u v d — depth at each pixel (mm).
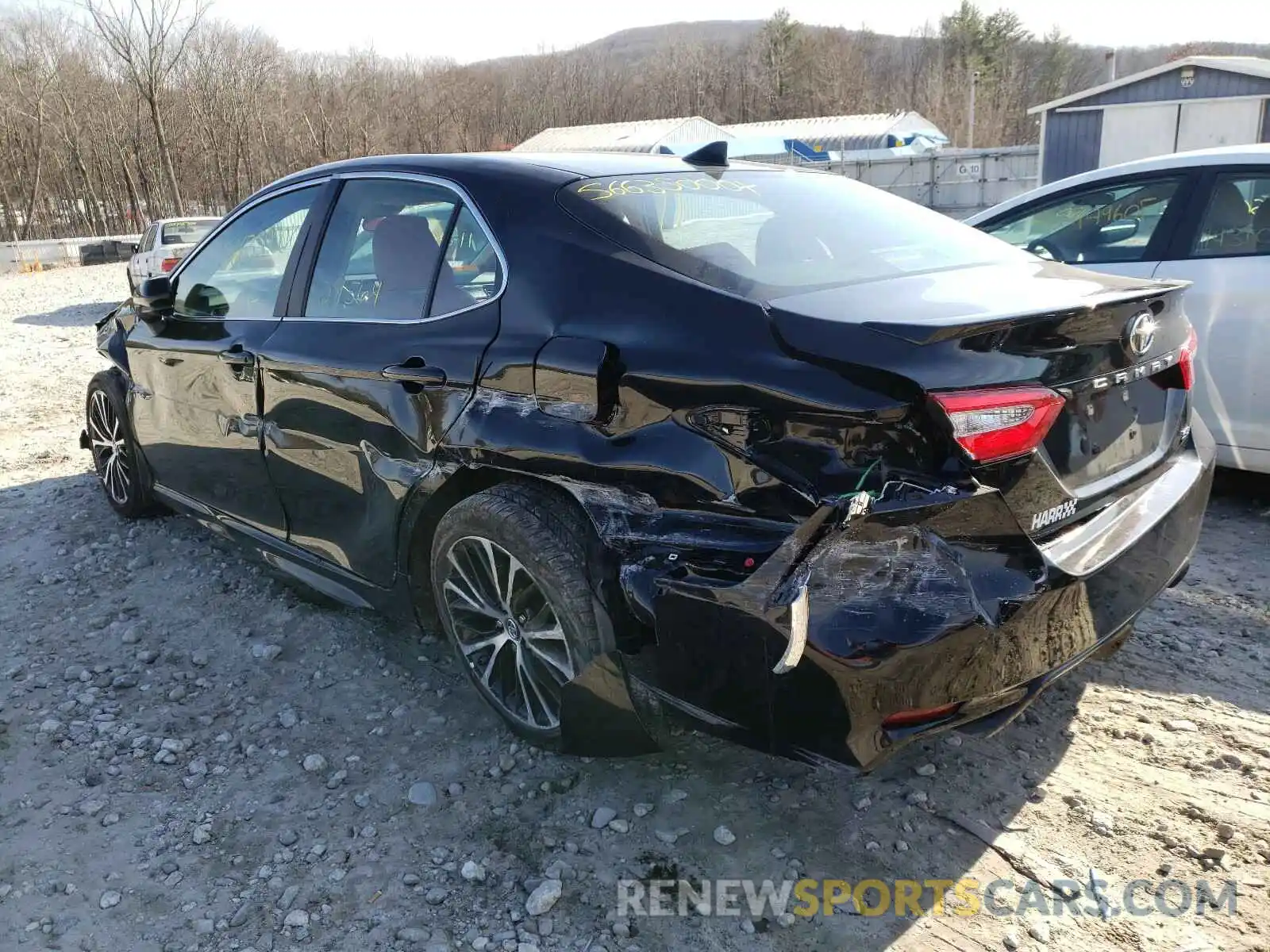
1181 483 2771
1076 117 22672
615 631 2535
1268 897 2318
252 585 4172
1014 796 2693
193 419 4000
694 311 2451
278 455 3514
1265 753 2824
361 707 3254
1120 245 4855
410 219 3188
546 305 2705
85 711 3283
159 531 4809
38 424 7227
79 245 28531
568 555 2611
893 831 2582
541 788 2799
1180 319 2891
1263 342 4289
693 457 2342
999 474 2191
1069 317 2268
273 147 51438
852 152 41531
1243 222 4441
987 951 2199
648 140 43906
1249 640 3461
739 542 2270
